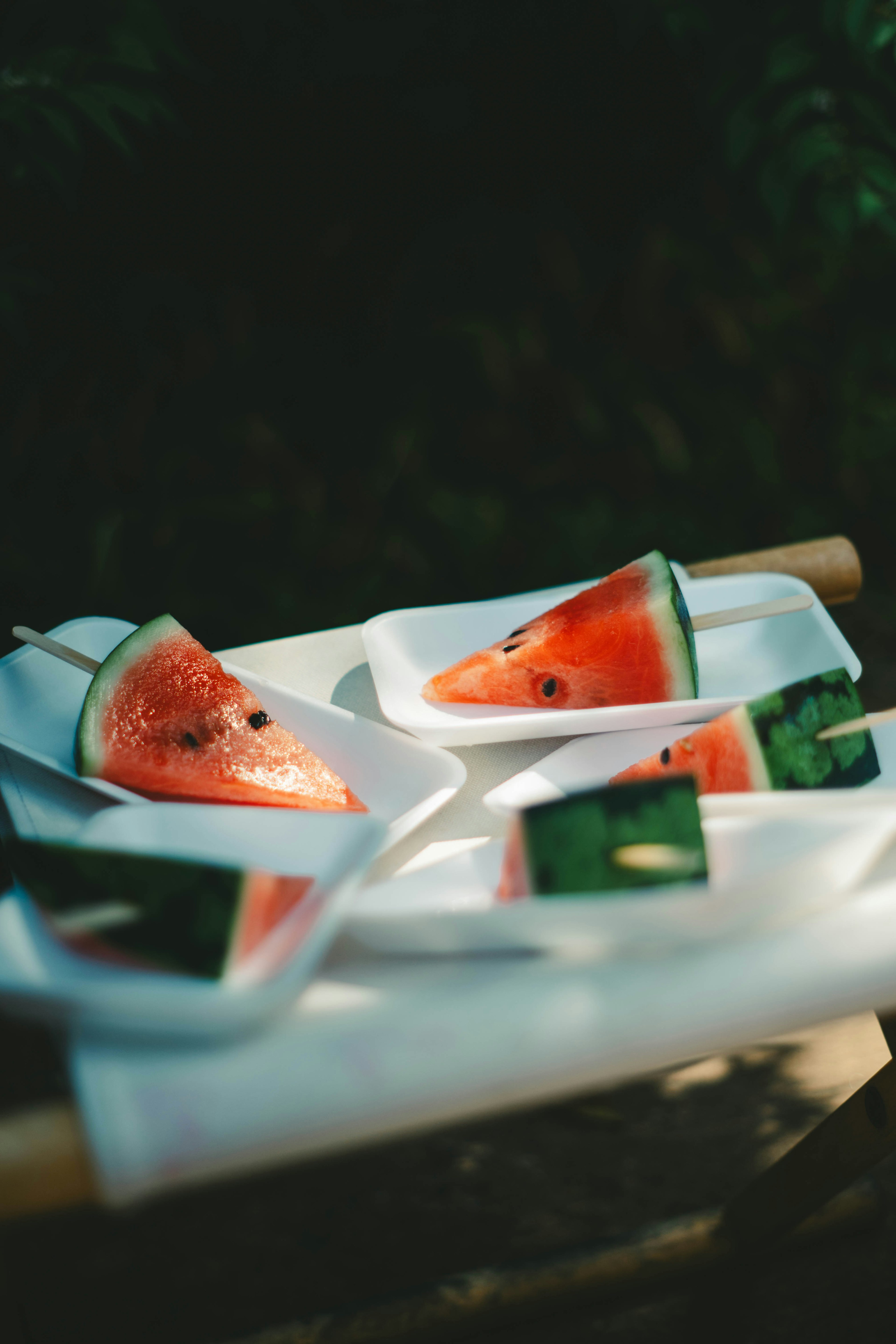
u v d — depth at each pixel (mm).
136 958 796
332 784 957
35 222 2109
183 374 2363
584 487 2633
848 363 2646
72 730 1000
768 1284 1263
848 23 1771
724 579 1080
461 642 1062
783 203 2008
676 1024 801
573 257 2508
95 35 1779
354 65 2176
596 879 822
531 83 2260
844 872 827
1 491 2283
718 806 849
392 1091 782
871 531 2746
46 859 810
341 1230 1324
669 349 2631
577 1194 1347
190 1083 774
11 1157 770
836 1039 1494
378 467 2494
